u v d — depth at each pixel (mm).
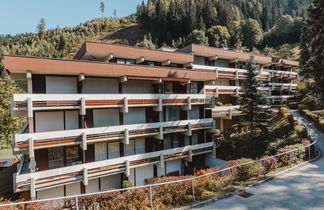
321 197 8508
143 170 18875
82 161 15617
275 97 38719
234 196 9141
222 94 30938
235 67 30906
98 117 16516
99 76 16766
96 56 19656
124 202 8227
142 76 17578
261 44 78188
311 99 33531
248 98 23281
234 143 24359
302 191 9195
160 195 9125
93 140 15047
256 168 11586
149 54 20578
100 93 16844
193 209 8188
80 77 15023
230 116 27250
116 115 17297
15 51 87625
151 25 101562
